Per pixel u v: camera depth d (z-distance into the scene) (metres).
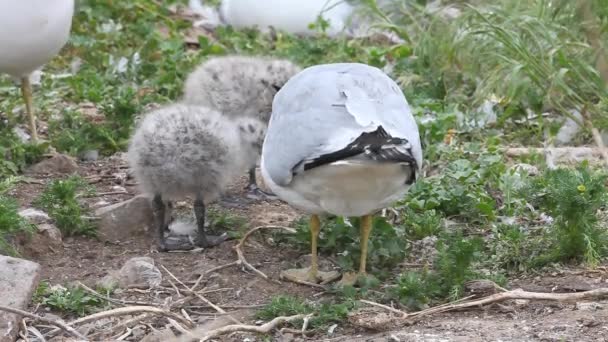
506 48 14.24
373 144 9.11
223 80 13.21
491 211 11.83
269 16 18.52
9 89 15.77
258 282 10.66
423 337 8.99
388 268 10.91
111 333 9.52
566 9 13.90
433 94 15.74
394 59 17.08
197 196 11.44
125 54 16.89
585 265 10.55
